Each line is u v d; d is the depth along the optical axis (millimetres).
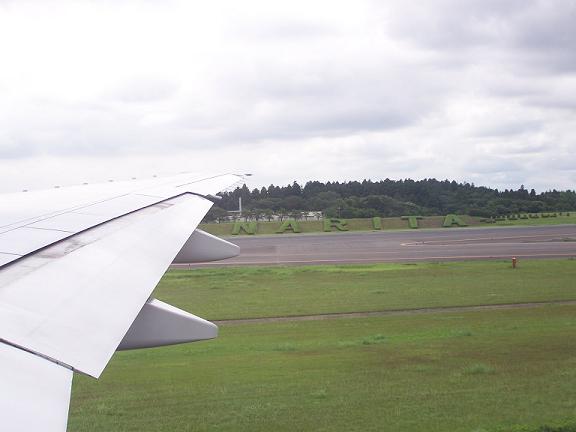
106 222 7770
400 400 14891
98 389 16531
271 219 104688
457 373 17031
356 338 22328
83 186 11383
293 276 39688
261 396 15594
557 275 36500
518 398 14719
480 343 20625
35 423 3012
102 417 14234
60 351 4023
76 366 3895
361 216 103750
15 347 3852
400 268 42188
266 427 13430
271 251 58469
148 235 7551
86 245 6469
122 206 9039
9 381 3389
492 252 51812
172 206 9695
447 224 87250
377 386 16094
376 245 61438
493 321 24469
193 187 12078
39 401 3268
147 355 20406
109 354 4227
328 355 19844
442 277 37062
